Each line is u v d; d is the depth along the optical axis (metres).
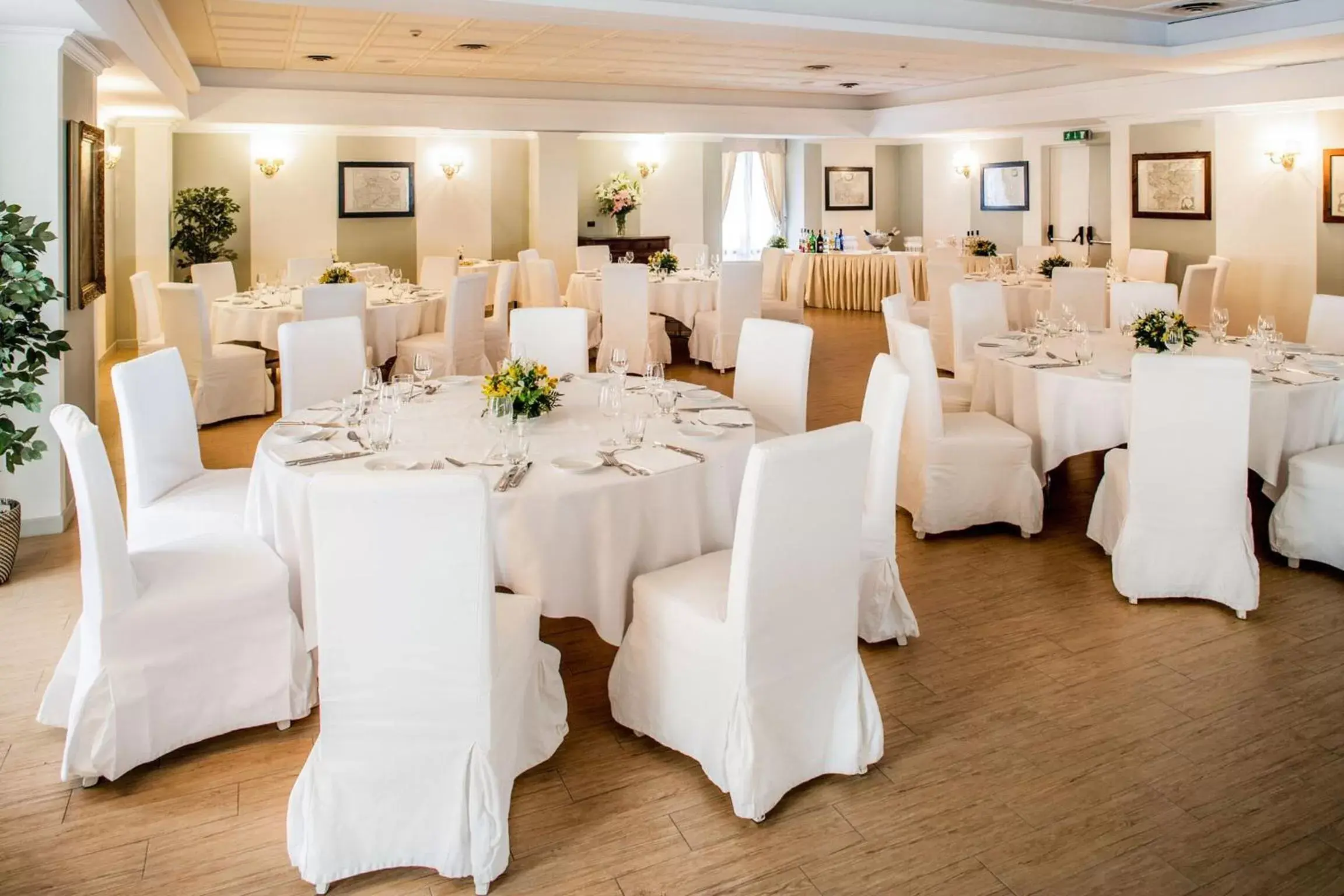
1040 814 2.68
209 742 3.05
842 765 2.84
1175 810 2.68
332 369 4.71
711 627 2.70
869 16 6.38
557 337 5.25
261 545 3.23
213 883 2.41
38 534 4.86
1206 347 5.54
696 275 10.09
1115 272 9.57
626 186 13.42
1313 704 3.24
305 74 10.17
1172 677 3.44
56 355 4.23
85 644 2.81
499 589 3.62
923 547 4.80
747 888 2.39
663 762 2.95
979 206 14.62
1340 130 8.84
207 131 11.16
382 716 2.38
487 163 12.64
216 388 7.16
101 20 4.70
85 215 5.29
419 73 10.37
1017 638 3.78
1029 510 4.81
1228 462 3.85
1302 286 9.31
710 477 3.26
